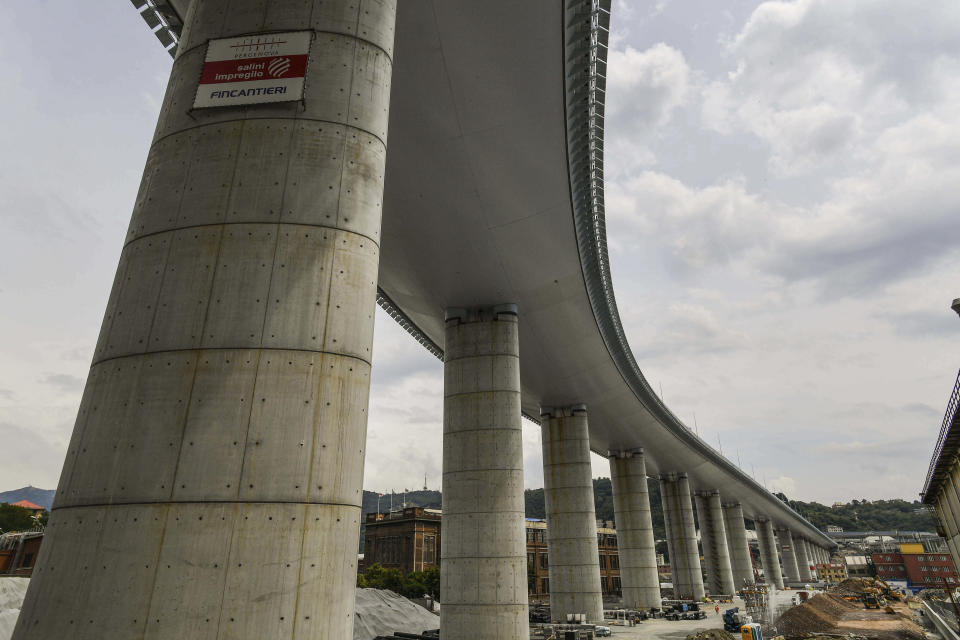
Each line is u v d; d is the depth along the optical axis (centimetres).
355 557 781
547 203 2320
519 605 2270
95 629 648
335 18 953
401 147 1967
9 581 2202
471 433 2548
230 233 811
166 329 773
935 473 3180
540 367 3641
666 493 7188
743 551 9006
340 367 801
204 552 675
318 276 815
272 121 875
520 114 1906
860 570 14000
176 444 717
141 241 841
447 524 2459
